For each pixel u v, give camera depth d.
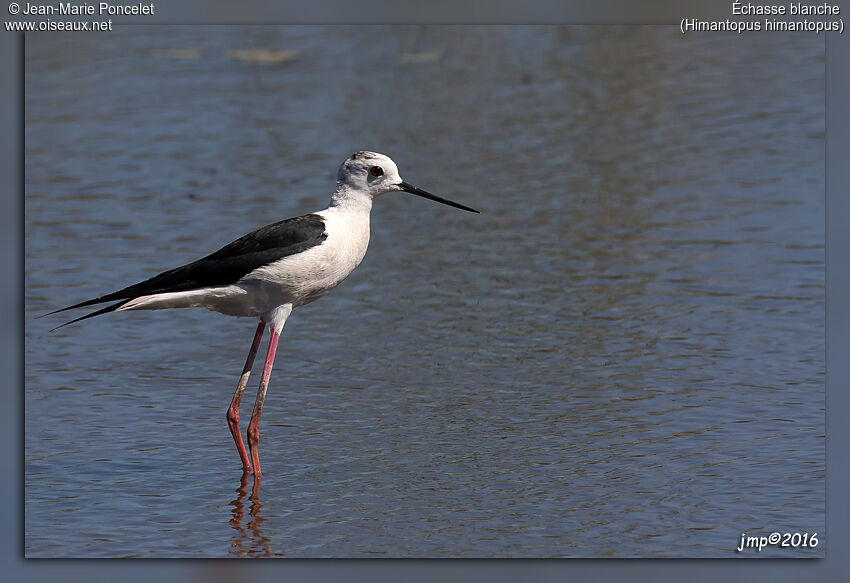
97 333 12.66
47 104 21.66
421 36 26.28
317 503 8.86
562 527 8.39
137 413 10.65
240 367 11.76
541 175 17.69
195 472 9.48
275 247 9.53
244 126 20.34
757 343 11.82
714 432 9.88
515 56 24.80
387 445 9.82
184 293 9.51
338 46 25.69
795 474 9.11
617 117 20.50
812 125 19.44
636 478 9.09
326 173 17.86
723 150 18.47
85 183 17.66
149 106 21.56
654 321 12.49
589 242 15.04
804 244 14.60
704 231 15.25
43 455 9.73
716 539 8.23
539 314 12.80
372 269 14.39
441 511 8.66
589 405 10.49
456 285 13.77
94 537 8.41
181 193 17.16
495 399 10.68
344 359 11.77
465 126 20.17
